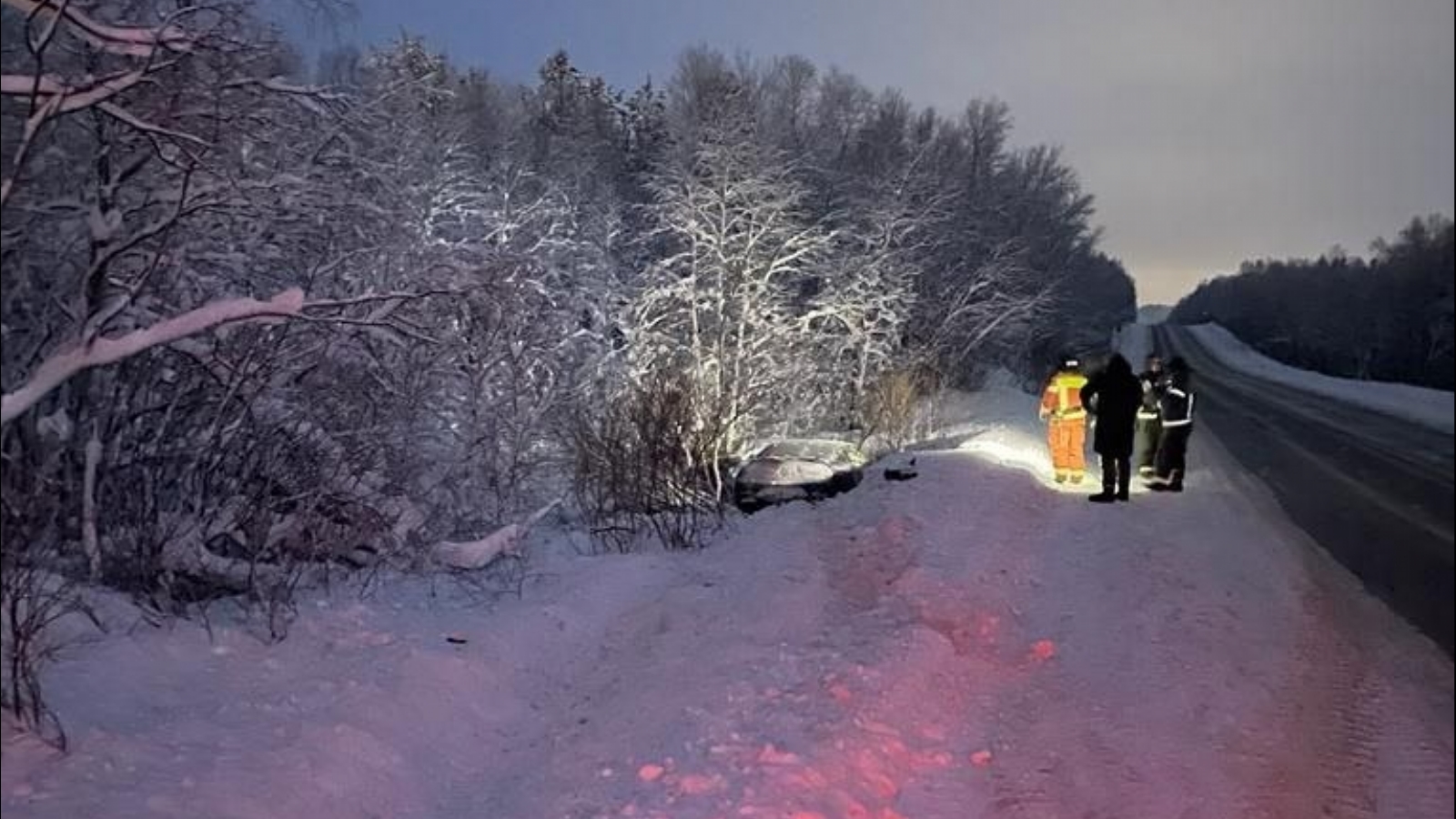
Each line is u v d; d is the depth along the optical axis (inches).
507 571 416.8
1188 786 181.9
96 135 293.0
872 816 202.5
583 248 739.4
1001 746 227.5
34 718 223.1
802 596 352.5
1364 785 137.2
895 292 674.8
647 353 697.0
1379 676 139.2
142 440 341.4
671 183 780.0
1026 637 293.7
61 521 319.3
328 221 394.3
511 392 506.3
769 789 203.2
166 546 329.1
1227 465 260.4
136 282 299.9
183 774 214.5
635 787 213.6
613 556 448.5
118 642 275.6
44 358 282.7
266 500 363.3
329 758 229.0
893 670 263.1
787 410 756.6
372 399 426.9
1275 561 184.7
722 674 274.2
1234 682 210.2
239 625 316.5
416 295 345.1
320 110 369.1
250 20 331.0
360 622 330.0
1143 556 334.0
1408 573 132.9
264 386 353.1
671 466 546.0
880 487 534.9
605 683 298.4
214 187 308.3
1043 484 542.9
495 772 247.6
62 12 232.5
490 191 682.8
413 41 440.5
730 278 740.7
